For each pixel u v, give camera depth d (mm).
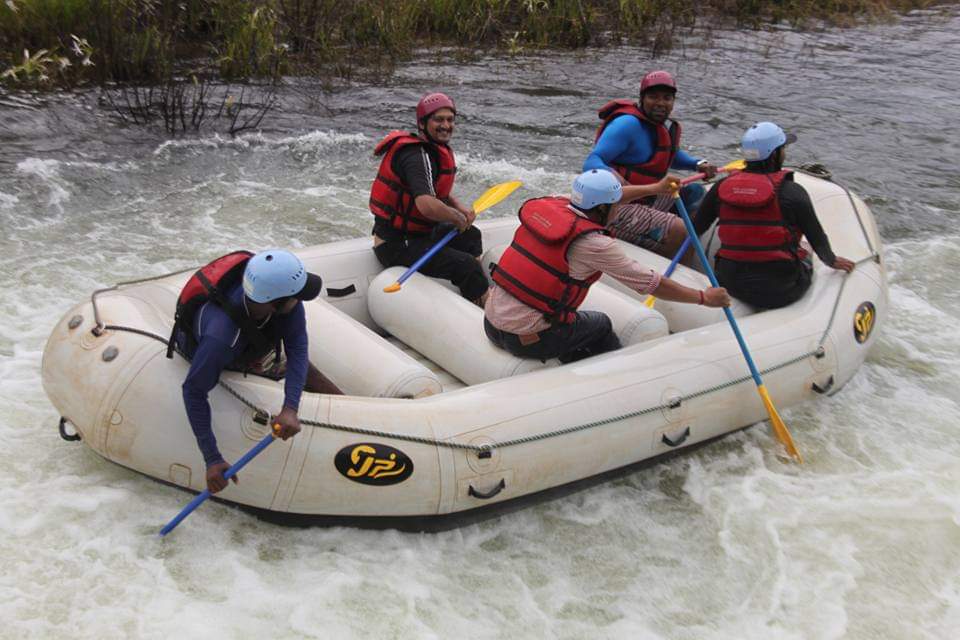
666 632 3332
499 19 12359
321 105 9328
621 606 3441
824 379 4559
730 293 4727
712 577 3605
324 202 7148
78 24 9469
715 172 5184
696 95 10000
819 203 5395
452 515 3682
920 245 6875
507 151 8320
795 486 4125
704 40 12406
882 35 13125
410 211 4559
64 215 6559
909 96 10242
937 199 7684
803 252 4770
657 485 4098
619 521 3873
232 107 9016
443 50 11578
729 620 3402
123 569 3367
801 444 4395
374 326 4770
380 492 3500
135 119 8352
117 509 3633
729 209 4598
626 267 3662
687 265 5297
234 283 3160
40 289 5410
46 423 4125
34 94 8680
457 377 4234
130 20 9875
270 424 3400
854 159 8414
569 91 10055
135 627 3133
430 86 10078
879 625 3402
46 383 3738
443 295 4379
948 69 11367
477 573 3551
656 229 5113
